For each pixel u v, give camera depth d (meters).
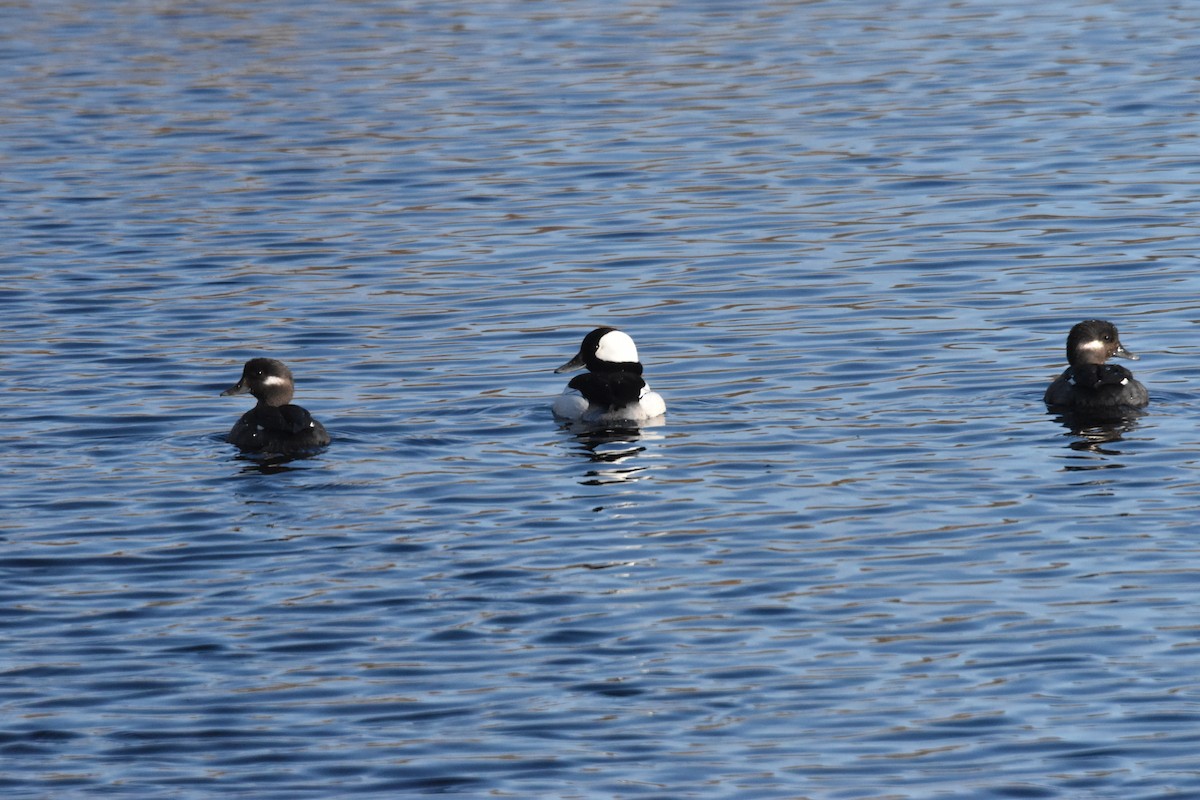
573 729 13.27
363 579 16.02
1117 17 47.16
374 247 29.23
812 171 33.25
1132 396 20.48
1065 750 12.81
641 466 19.06
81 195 32.66
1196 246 27.67
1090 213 29.81
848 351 23.31
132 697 13.88
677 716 13.45
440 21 48.72
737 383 22.16
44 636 14.95
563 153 35.06
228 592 15.77
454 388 22.22
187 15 50.19
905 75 41.06
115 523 17.45
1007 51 43.34
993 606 15.18
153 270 28.00
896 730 13.16
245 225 30.66
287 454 19.55
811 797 12.28
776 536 16.92
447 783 12.61
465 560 16.41
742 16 48.84
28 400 21.73
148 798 12.47
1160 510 17.28
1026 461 18.88
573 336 24.47
